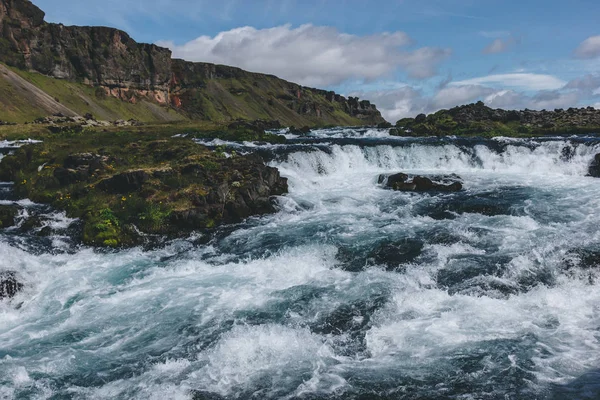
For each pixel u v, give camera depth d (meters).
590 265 16.47
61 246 20.52
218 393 10.72
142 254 20.22
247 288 16.39
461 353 11.79
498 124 66.31
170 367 11.77
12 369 11.73
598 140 45.69
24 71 152.25
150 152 33.53
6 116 111.88
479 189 31.50
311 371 11.46
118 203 24.17
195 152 32.44
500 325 13.09
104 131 58.19
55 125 75.00
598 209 24.97
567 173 39.44
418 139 51.78
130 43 195.75
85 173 28.31
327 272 17.70
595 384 10.30
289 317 14.14
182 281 17.19
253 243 21.12
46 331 13.73
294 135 64.62
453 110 77.31
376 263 18.28
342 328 13.45
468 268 17.02
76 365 11.93
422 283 16.19
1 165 33.50
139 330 13.62
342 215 25.47
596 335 12.38
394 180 32.75
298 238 21.45
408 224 23.16
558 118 69.38
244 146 41.41
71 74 170.38
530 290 15.19
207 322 13.94
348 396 10.41
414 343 12.42
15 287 16.20
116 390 10.93
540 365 11.12
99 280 17.36
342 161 40.56
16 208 23.98
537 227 21.31
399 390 10.55
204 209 23.84
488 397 10.13
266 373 11.45
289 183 32.38
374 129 75.25
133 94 191.25
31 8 156.12
